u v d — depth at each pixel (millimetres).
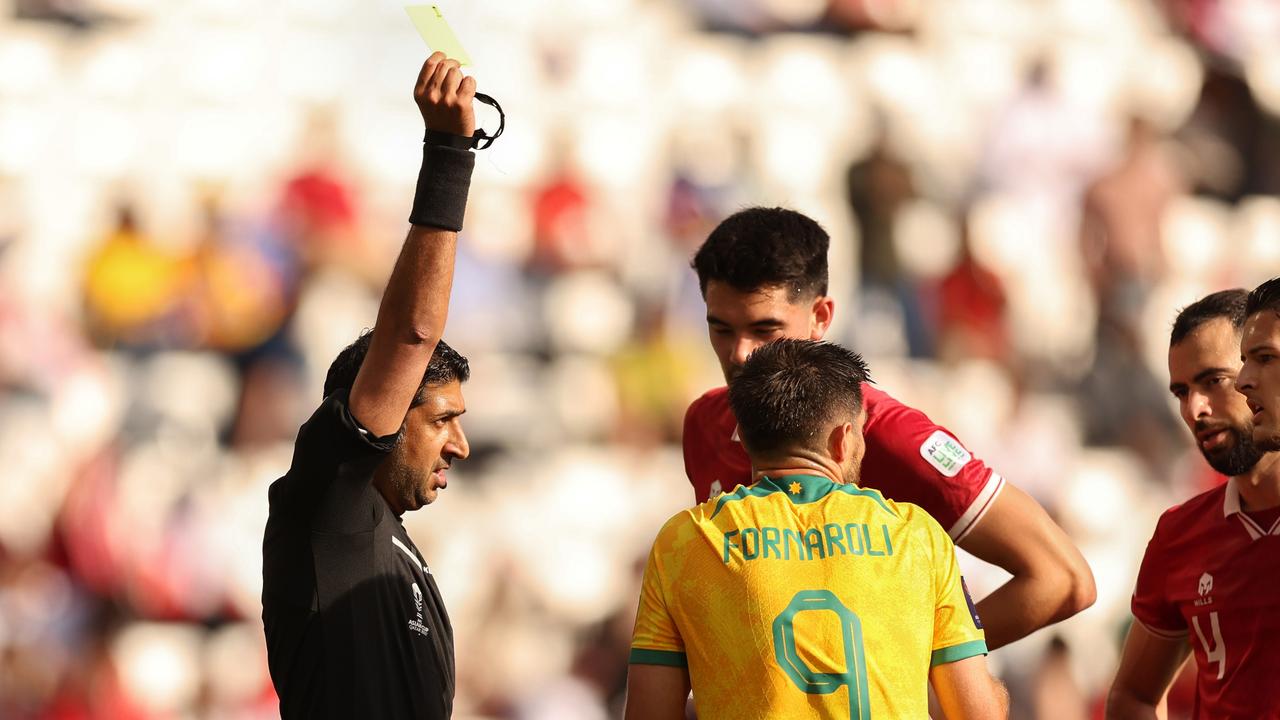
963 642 8852
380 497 9305
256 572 27656
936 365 32219
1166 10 38656
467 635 27438
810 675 8508
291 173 31719
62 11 33531
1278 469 10992
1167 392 33438
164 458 28453
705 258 10938
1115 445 32688
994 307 32875
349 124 33344
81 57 33188
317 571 8898
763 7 36219
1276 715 10875
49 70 32844
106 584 27141
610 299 31750
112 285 29875
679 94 34906
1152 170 35906
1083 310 33906
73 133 32281
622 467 30312
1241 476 11148
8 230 31047
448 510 29016
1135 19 38250
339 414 8570
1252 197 37250
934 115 35469
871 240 33406
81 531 27297
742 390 9359
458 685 26922
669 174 33656
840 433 9281
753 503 8977
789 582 8664
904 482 10570
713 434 11781
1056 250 34656
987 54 36688
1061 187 35250
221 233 30781
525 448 30219
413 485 9734
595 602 28453
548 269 31766
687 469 12117
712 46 35688
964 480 10461
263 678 26719
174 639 26969
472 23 34688
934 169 34906
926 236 33750
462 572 28141
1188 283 35469
